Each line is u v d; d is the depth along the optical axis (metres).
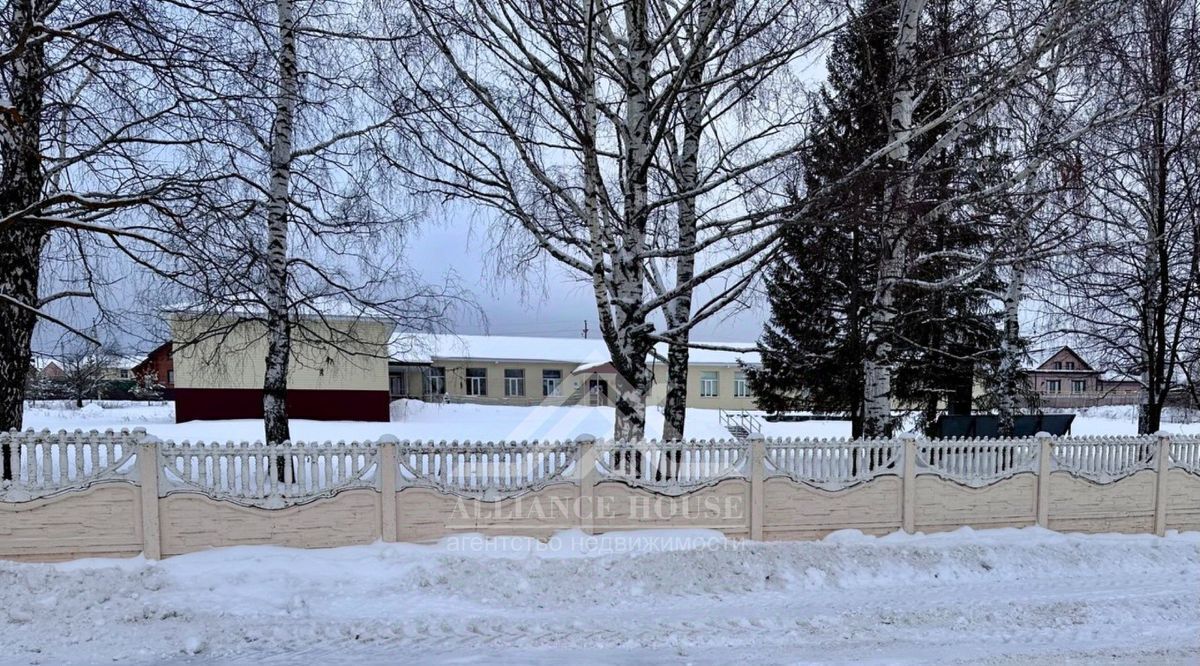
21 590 5.29
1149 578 6.76
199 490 6.06
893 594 6.11
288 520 6.23
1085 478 8.10
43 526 5.77
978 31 8.78
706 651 4.75
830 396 15.20
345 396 23.97
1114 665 4.68
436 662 4.48
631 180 7.70
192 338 8.23
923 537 7.43
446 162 7.71
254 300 7.58
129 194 7.32
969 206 8.24
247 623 5.03
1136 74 9.02
